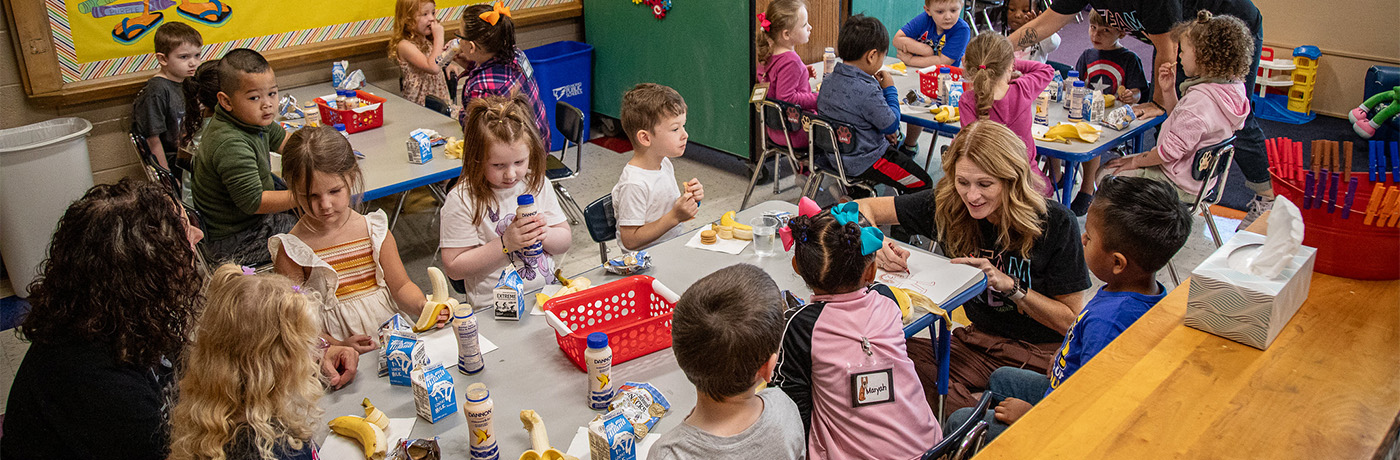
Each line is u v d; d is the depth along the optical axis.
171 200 1.61
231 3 4.77
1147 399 1.27
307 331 1.37
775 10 4.41
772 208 2.89
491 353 1.98
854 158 4.09
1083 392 1.30
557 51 5.99
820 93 4.18
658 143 2.82
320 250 2.33
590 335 1.74
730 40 5.15
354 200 2.99
